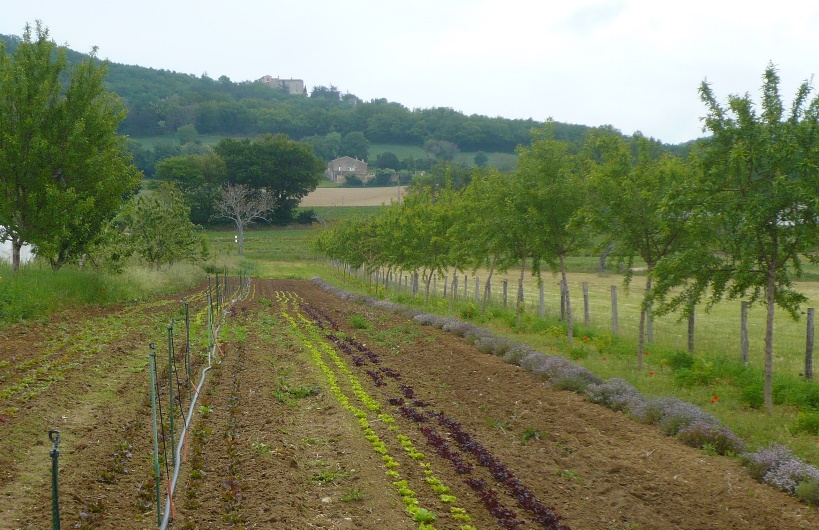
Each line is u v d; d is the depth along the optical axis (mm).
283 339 21359
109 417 10953
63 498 7586
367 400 12922
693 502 8062
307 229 106125
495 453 10078
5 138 23641
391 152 176500
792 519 7492
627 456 9656
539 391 13508
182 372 15039
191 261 52969
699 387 13844
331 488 8594
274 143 109188
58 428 10047
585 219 17359
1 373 13070
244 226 106500
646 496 8344
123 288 30172
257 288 49688
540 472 9305
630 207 15938
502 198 23172
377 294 41531
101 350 16516
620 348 18766
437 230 31703
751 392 12562
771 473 8445
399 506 8094
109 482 8297
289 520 7496
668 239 15828
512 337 21078
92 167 25594
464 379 14984
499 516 7789
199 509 7730
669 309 13500
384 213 43281
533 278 57031
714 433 9938
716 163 12406
